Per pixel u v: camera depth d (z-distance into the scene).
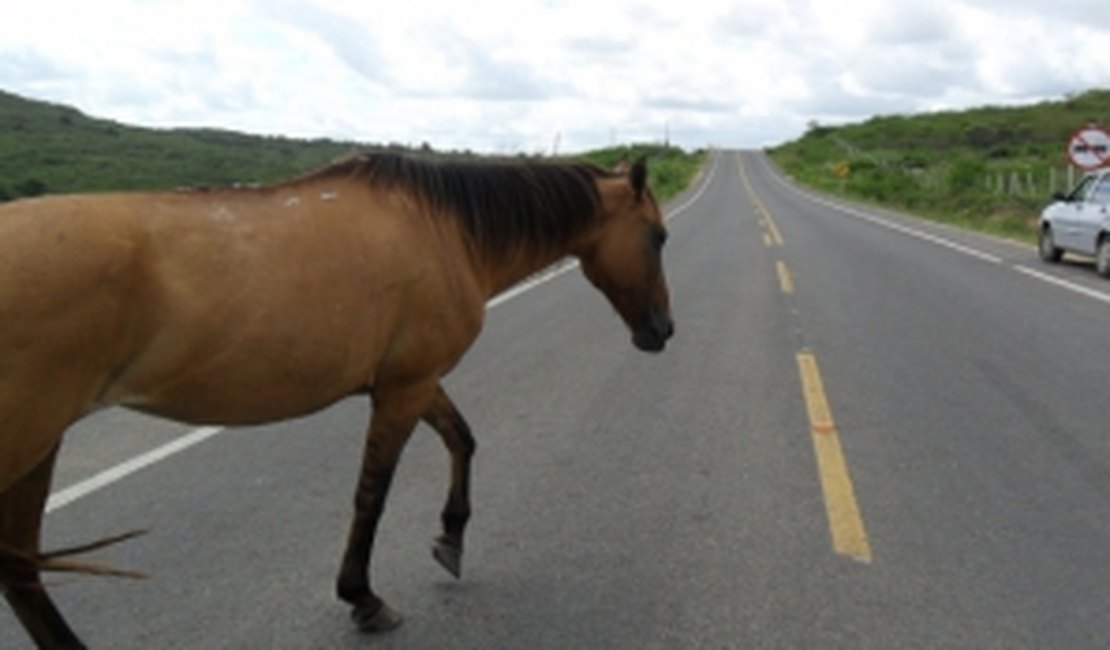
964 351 8.95
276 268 3.04
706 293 12.76
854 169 71.75
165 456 5.82
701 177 71.75
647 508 5.00
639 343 4.63
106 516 4.84
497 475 5.49
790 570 4.28
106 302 2.71
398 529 4.75
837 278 14.32
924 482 5.39
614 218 4.41
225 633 3.70
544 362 8.52
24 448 2.66
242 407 3.09
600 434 6.31
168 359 2.87
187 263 2.87
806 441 6.15
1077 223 15.45
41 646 3.08
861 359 8.59
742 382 7.75
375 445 3.64
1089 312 11.25
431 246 3.57
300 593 4.04
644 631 3.75
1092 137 20.22
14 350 2.56
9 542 3.07
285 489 5.27
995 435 6.29
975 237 22.23
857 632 3.74
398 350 3.51
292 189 3.30
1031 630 3.77
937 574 4.25
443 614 3.88
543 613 3.89
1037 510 4.99
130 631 3.71
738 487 5.31
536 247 4.16
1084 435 6.30
